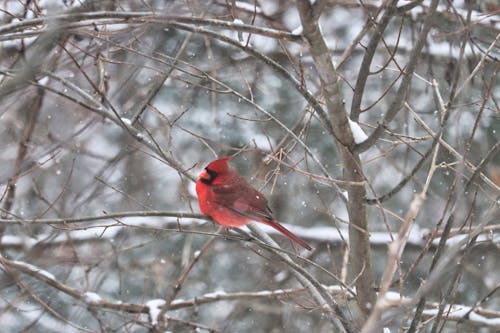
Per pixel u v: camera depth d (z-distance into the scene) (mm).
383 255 15797
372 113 16016
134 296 14875
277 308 14109
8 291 13711
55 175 13969
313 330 14398
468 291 14719
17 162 12547
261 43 16016
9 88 6719
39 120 13688
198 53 15875
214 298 11664
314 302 9258
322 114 8422
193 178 9375
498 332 12609
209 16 10734
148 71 14797
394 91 16016
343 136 8422
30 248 12562
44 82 12523
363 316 8867
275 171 9414
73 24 7867
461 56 7902
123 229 14195
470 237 7410
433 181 15227
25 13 11000
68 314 14031
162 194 15047
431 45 14406
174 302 11664
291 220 14883
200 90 15805
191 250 15336
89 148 15141
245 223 9438
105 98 8617
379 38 8266
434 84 9500
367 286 8852
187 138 15531
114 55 12953
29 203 13547
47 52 7926
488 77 13914
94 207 14398
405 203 15500
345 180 8742
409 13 13438
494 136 15117
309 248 9273
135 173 15117
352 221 8727
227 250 15664
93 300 11383
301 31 7816
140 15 7938
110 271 14648
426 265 15109
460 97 10086
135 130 8914
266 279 14102
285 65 16109
